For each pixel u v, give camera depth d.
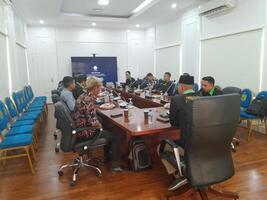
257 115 3.79
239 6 4.83
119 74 9.34
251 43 4.61
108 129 3.05
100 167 2.98
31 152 3.41
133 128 2.34
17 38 5.93
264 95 4.00
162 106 3.62
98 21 7.78
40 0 5.03
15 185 2.58
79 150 2.60
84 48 8.78
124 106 3.53
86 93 2.74
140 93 5.46
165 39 7.98
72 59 8.41
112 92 5.54
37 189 2.49
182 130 2.06
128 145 2.93
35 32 8.14
